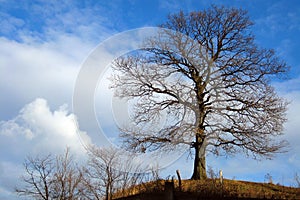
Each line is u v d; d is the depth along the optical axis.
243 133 15.83
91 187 14.16
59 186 15.63
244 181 15.01
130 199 9.38
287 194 10.95
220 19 17.73
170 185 8.34
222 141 16.00
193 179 15.45
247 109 16.17
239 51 17.27
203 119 16.17
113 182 12.89
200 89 16.45
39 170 15.99
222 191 10.39
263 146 15.90
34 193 15.84
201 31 17.78
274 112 16.20
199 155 15.74
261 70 16.83
